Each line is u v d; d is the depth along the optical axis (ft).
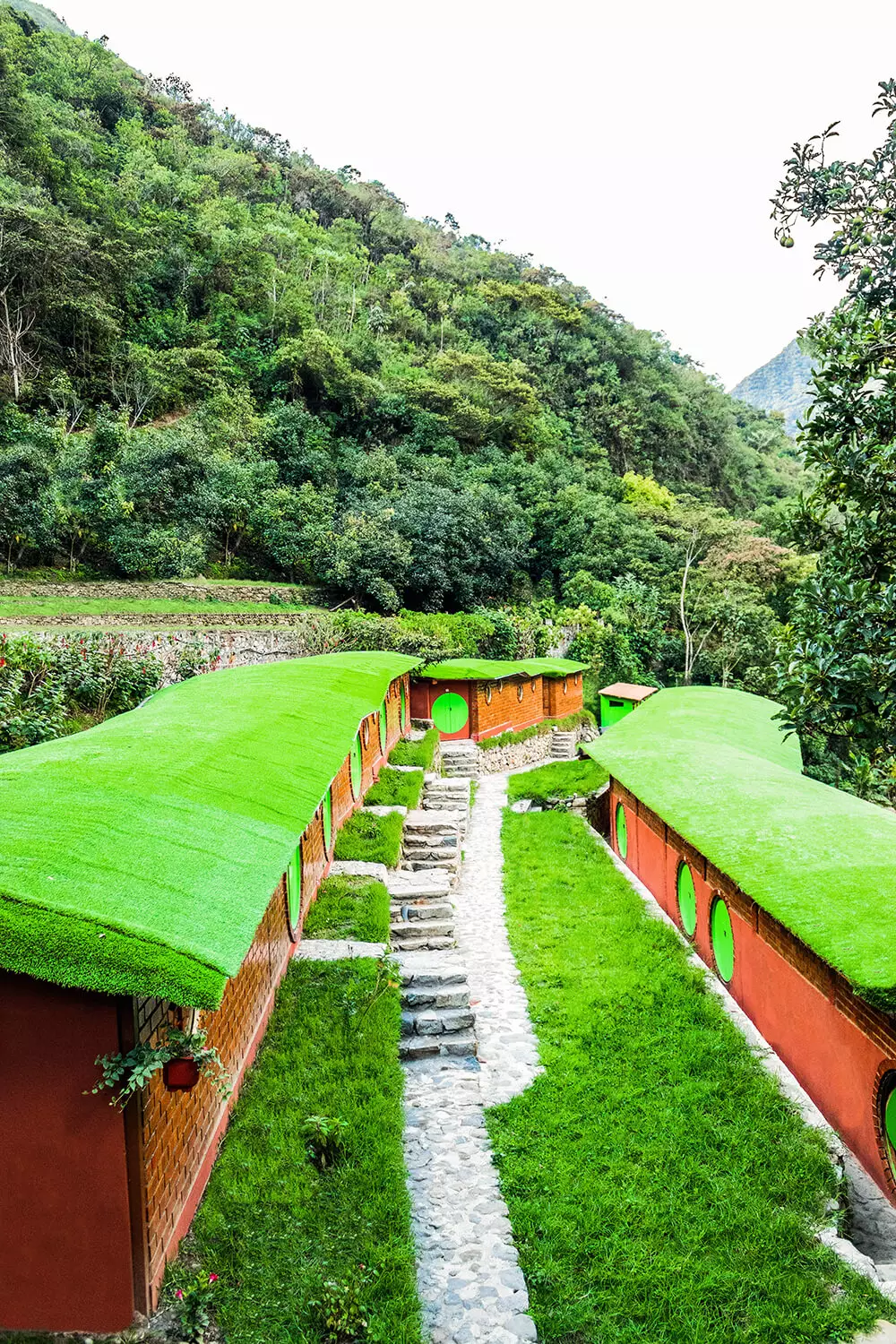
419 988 30.99
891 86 21.25
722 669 137.69
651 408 255.29
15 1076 14.26
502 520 153.79
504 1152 22.68
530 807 70.44
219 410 145.79
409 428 177.06
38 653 42.98
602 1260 18.69
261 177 264.93
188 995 12.87
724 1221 19.74
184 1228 17.07
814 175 22.53
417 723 85.71
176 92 299.79
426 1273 18.06
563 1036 29.32
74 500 103.24
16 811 17.30
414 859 48.08
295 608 107.96
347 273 230.68
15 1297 14.64
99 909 13.78
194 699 36.96
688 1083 25.32
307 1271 16.49
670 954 35.17
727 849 29.99
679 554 163.53
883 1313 17.22
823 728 23.65
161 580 107.34
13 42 231.09
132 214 183.01
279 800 23.29
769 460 293.64
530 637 127.03
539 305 271.08
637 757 47.88
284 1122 21.07
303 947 31.42
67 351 138.41
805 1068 25.22
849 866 26.37
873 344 21.88
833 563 23.75
